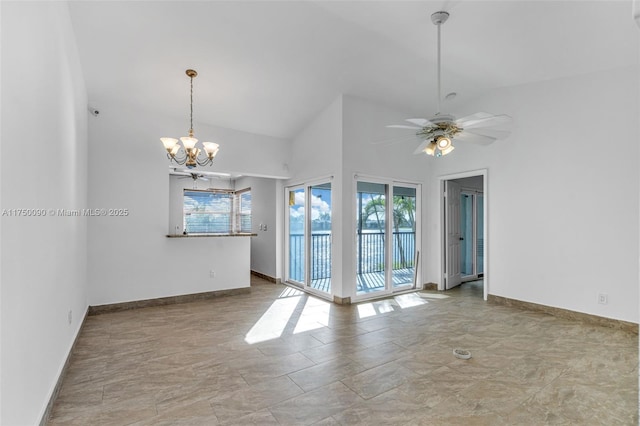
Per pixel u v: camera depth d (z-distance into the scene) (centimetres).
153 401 214
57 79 228
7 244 139
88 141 407
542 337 331
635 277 347
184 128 476
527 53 359
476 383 238
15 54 148
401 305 456
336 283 469
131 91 404
